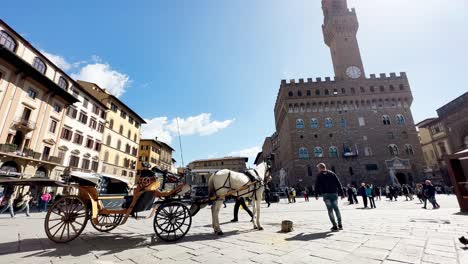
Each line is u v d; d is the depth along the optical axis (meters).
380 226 6.87
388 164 42.28
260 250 4.61
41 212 19.31
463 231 5.66
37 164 25.83
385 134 44.53
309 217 10.05
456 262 3.49
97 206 5.86
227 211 15.51
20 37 24.56
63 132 30.36
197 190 23.91
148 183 6.01
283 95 48.09
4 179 16.66
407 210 11.91
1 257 4.31
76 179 6.00
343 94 47.12
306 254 4.24
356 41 52.12
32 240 5.86
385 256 3.94
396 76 48.22
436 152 46.28
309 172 42.56
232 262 3.93
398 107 46.38
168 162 70.56
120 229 7.75
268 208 16.91
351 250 4.38
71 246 5.18
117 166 42.19
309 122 46.06
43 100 27.44
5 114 23.05
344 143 44.31
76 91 33.06
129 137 47.09
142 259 4.16
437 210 11.20
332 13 54.16
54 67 29.12
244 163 85.38
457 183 10.49
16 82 24.25
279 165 61.12
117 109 43.44
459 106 38.34
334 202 6.72
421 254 3.94
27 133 25.44
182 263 3.92
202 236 6.22
